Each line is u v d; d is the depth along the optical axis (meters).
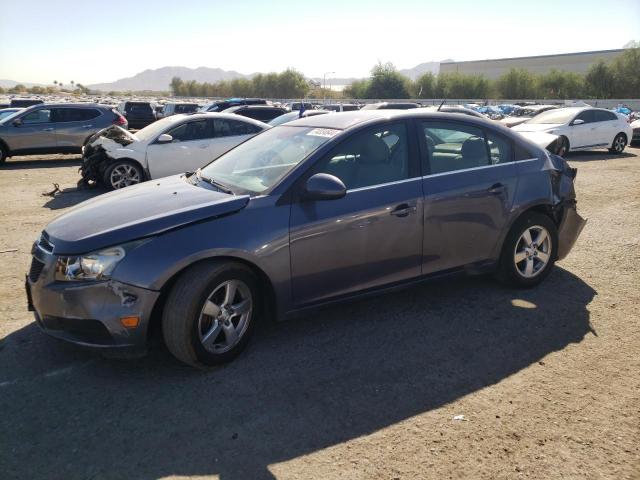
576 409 2.92
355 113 4.27
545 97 74.44
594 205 8.32
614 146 16.17
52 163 15.20
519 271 4.58
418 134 4.07
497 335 3.82
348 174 3.73
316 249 3.54
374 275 3.84
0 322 4.03
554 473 2.42
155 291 3.07
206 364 3.30
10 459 2.53
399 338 3.78
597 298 4.50
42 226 7.23
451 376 3.27
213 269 3.20
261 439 2.68
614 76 68.56
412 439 2.67
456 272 4.25
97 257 3.05
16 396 3.05
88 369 3.35
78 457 2.54
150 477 2.41
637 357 3.50
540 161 4.62
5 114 17.59
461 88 78.50
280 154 3.92
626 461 2.50
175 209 3.34
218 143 10.26
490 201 4.25
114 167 9.66
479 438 2.67
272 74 95.00
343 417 2.86
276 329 3.93
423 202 3.93
